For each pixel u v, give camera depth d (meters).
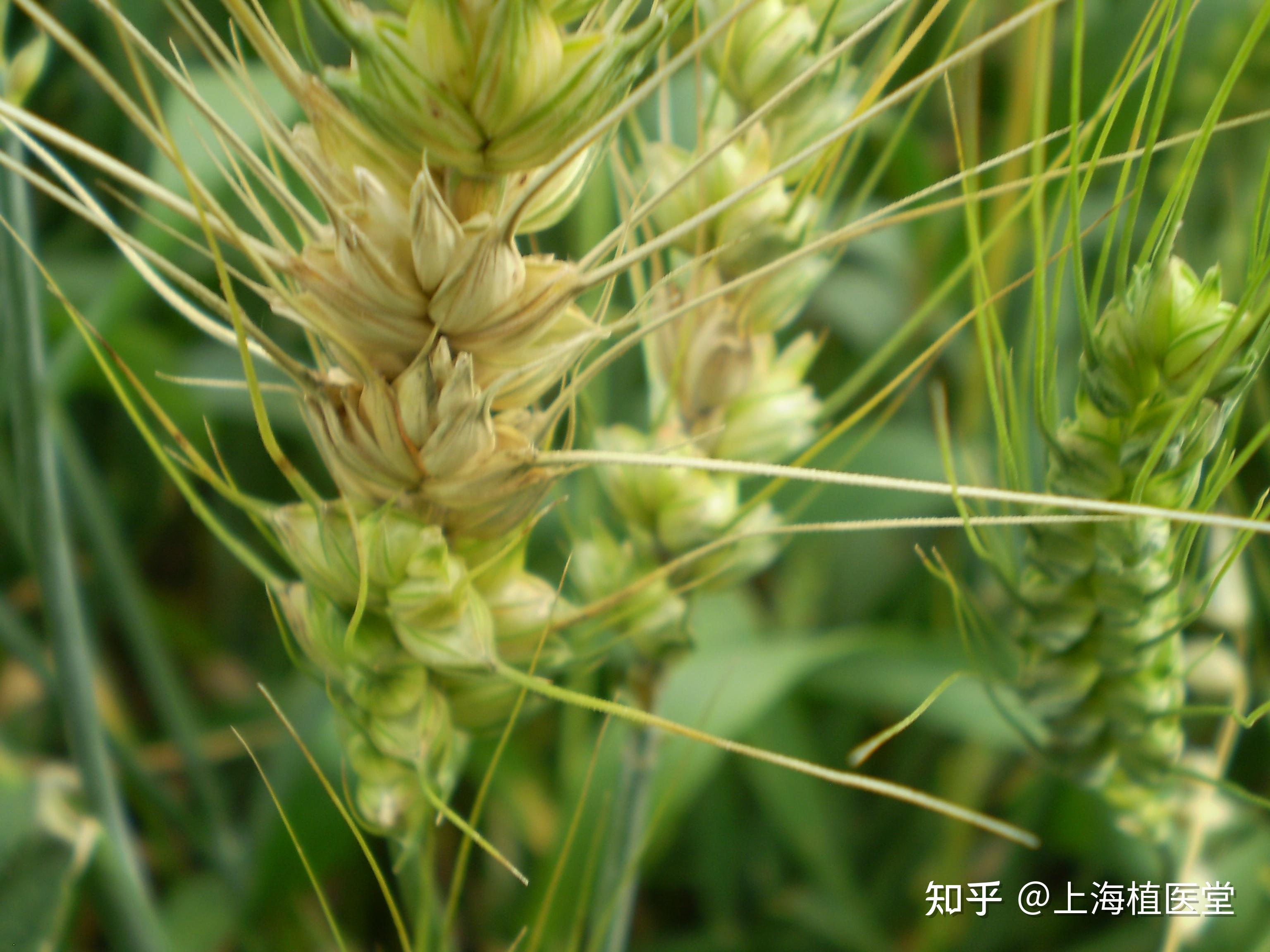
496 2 0.08
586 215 0.14
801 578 0.19
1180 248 0.17
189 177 0.08
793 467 0.08
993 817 0.19
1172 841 0.12
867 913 0.18
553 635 0.10
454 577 0.09
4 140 0.12
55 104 0.20
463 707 0.10
